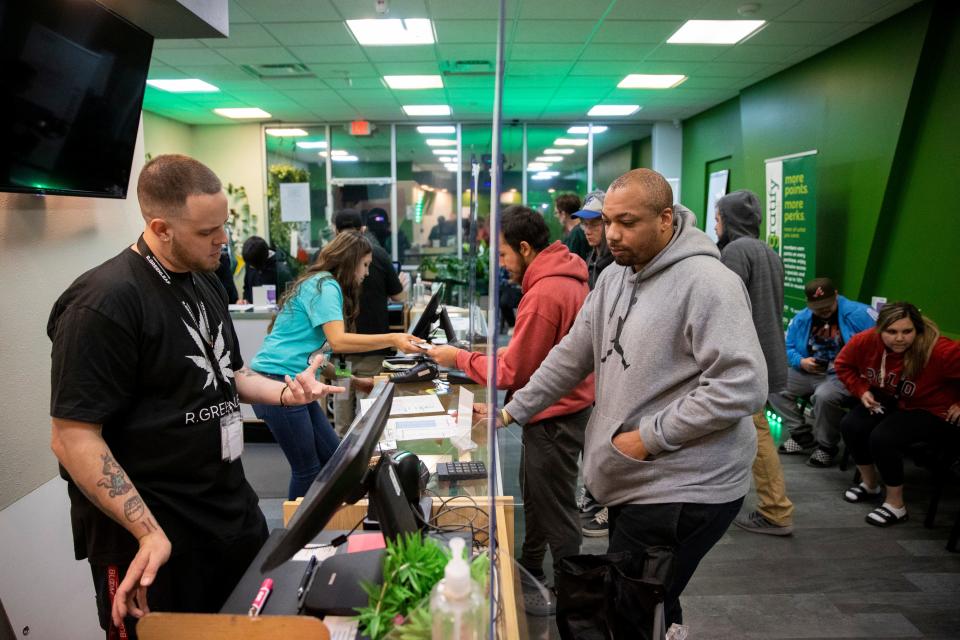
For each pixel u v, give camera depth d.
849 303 3.74
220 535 1.24
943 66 3.93
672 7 4.21
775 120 6.11
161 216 1.12
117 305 1.09
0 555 1.53
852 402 3.52
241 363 1.50
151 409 1.16
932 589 2.41
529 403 1.76
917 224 4.16
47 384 1.72
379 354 3.30
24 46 1.38
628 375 1.47
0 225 1.55
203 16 1.93
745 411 1.30
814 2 4.08
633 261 1.47
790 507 2.83
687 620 2.23
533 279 2.01
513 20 4.52
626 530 1.46
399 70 5.95
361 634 0.86
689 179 8.79
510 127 9.12
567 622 1.31
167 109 7.85
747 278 2.71
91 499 1.07
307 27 4.66
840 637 2.13
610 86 6.68
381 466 1.08
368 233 3.74
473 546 1.16
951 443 2.85
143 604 1.03
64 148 1.55
